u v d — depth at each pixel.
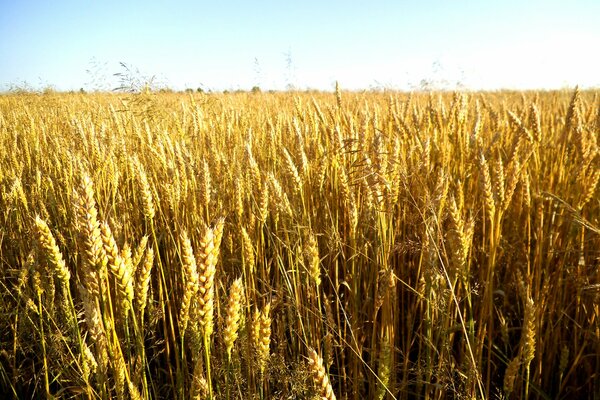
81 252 1.89
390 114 6.05
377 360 3.11
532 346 2.52
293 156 4.82
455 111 5.45
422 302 3.34
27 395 3.61
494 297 4.14
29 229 4.44
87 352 2.27
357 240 3.66
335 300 3.83
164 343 3.87
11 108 13.81
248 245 3.14
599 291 3.12
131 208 4.67
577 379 3.62
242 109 9.59
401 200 4.05
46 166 6.26
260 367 2.46
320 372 1.39
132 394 2.12
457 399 2.93
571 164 4.57
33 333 3.48
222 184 4.38
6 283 4.43
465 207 4.25
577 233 3.61
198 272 1.74
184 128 7.06
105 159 4.84
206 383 1.99
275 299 3.27
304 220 3.63
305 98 12.88
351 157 4.46
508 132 5.75
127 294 2.00
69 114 10.29
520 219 4.46
